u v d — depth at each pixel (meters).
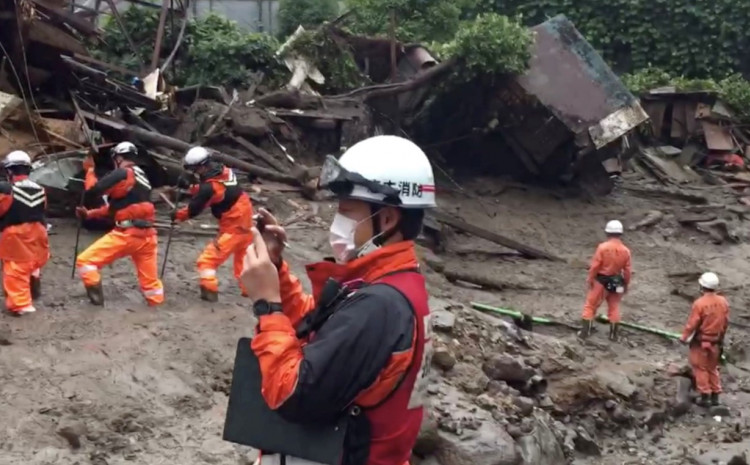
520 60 20.23
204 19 21.77
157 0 27.91
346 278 3.41
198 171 11.12
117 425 8.00
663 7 32.75
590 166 22.88
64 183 13.73
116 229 10.46
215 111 18.12
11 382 8.30
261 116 18.42
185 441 8.00
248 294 3.43
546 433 10.10
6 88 15.34
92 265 10.31
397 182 3.38
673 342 15.05
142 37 20.78
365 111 20.19
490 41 19.84
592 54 20.98
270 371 3.15
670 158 27.33
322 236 15.45
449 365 10.70
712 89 27.97
